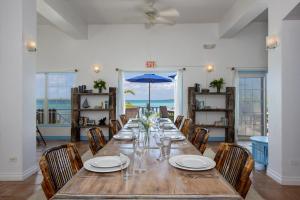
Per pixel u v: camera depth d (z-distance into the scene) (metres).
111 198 1.11
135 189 1.20
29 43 3.63
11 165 3.46
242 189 1.40
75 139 6.64
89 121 6.82
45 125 7.01
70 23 5.39
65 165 1.65
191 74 6.78
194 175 1.42
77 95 6.71
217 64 6.75
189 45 6.78
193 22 6.67
